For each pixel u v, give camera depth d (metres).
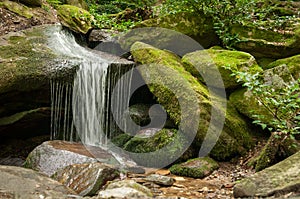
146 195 3.44
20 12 6.79
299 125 4.44
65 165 4.42
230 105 5.45
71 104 5.57
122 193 3.31
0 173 3.32
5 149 5.77
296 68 5.64
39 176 3.45
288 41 6.07
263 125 4.41
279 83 5.21
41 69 5.30
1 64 5.13
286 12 7.68
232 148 5.04
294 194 3.06
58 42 6.24
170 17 6.53
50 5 7.55
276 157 4.45
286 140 4.40
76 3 8.37
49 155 4.59
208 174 4.67
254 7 7.19
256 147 5.12
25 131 5.89
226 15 6.52
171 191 4.00
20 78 5.13
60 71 5.39
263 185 3.29
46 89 5.37
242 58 5.69
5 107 5.36
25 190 3.05
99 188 3.80
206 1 6.45
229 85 5.50
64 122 5.75
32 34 6.16
